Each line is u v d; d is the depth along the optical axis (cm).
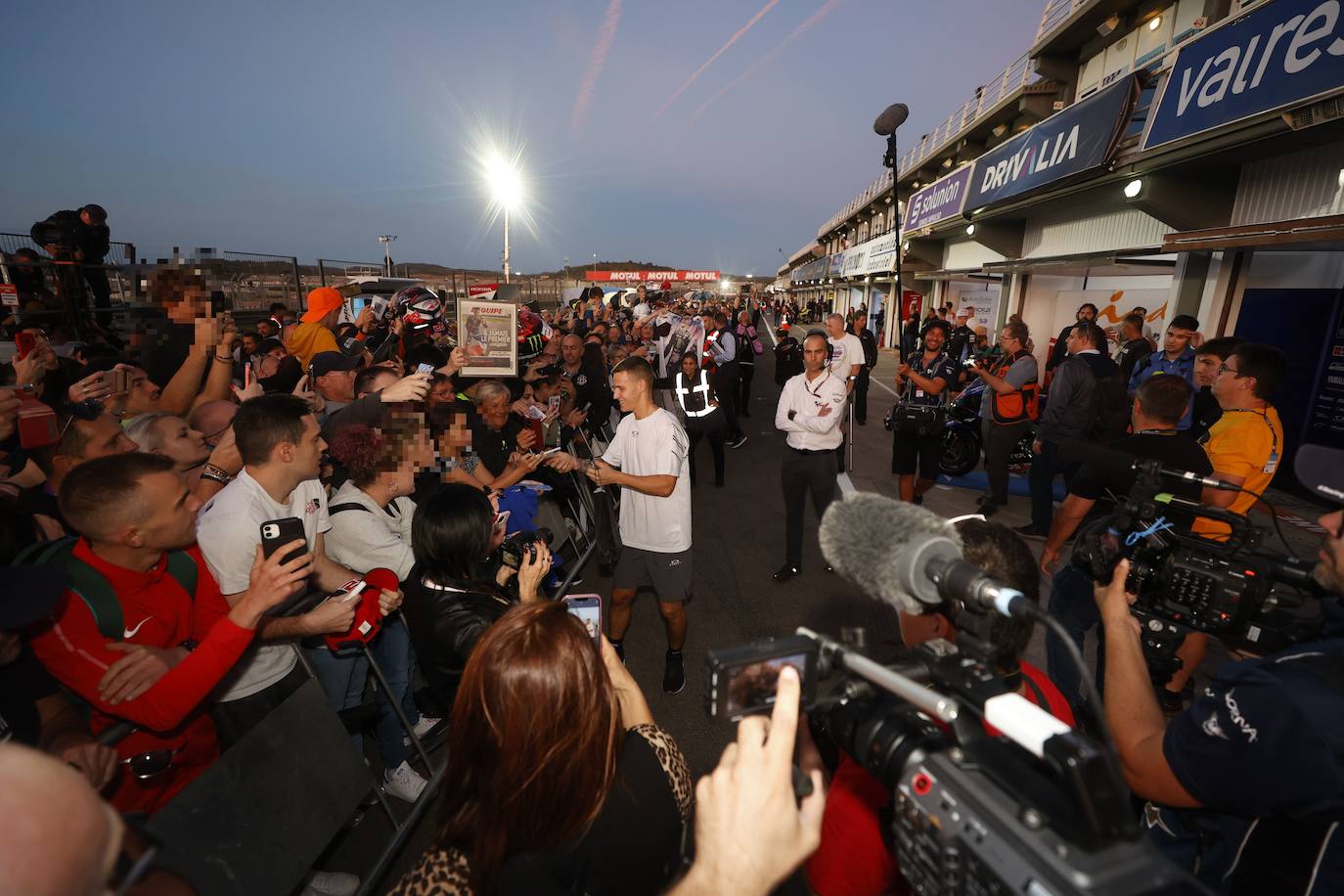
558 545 495
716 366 936
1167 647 184
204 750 214
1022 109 1638
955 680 83
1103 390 482
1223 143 655
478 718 105
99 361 343
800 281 5725
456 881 103
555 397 567
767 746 79
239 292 991
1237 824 126
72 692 185
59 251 693
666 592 356
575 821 104
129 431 275
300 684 240
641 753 118
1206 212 789
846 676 96
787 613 459
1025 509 650
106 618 182
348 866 258
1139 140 801
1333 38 527
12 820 43
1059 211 1258
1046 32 1471
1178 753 123
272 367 511
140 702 175
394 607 252
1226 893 127
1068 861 63
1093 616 272
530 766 101
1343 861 107
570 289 2609
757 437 1059
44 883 43
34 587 138
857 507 100
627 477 341
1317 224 559
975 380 768
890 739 87
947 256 2064
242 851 197
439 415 362
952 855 73
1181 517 188
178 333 421
